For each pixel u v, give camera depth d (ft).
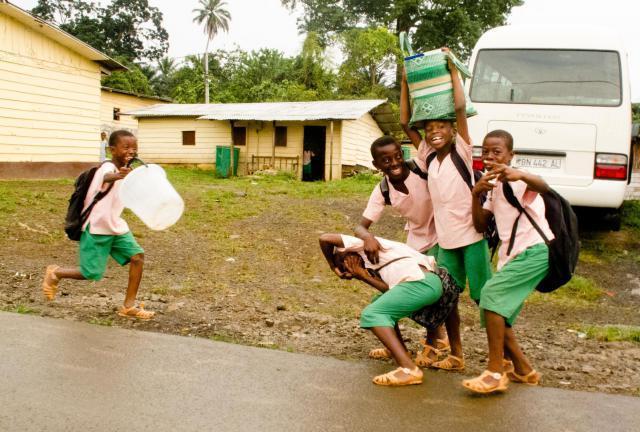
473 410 10.05
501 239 11.23
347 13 139.03
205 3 175.83
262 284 22.06
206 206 37.73
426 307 11.73
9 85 46.93
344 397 10.43
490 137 11.15
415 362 12.73
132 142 14.28
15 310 15.19
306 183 60.54
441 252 12.64
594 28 26.86
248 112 72.64
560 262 10.71
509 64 26.86
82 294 18.22
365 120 76.95
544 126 25.88
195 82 143.23
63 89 51.39
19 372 10.84
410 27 135.44
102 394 10.07
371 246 11.50
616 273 25.36
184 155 78.13
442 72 11.75
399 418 9.62
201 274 22.94
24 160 48.52
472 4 128.88
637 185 52.01
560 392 11.09
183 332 14.42
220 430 8.96
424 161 12.74
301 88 118.93
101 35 204.54
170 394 10.22
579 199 25.66
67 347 12.35
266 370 11.64
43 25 47.80
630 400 10.84
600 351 14.93
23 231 28.07
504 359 12.20
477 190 10.92
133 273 15.24
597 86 25.73
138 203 13.38
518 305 10.77
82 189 14.33
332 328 15.93
